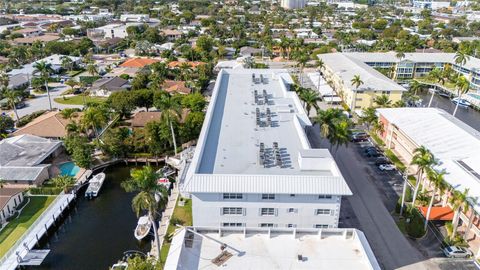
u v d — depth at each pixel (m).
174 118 96.94
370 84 129.75
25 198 78.94
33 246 65.50
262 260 43.59
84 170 90.88
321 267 42.81
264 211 56.94
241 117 81.00
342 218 69.56
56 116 108.69
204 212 57.00
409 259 59.84
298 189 54.47
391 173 86.69
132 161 96.12
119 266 61.03
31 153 91.12
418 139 85.19
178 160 93.44
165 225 70.00
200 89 146.25
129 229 72.12
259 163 60.72
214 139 70.06
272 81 109.94
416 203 73.75
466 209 60.62
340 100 136.12
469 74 152.75
